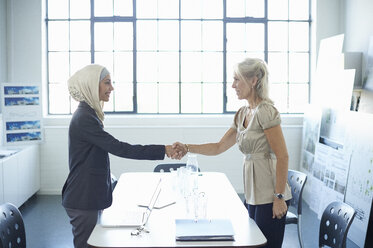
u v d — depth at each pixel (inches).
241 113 107.7
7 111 231.1
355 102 199.3
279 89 270.1
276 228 99.3
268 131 96.5
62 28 261.7
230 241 86.4
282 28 267.6
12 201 202.7
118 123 255.1
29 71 253.6
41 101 240.5
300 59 269.4
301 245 145.7
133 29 262.1
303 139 246.7
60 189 254.1
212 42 265.7
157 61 264.8
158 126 254.1
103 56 263.3
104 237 89.1
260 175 99.4
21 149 222.5
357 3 224.5
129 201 119.8
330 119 207.9
